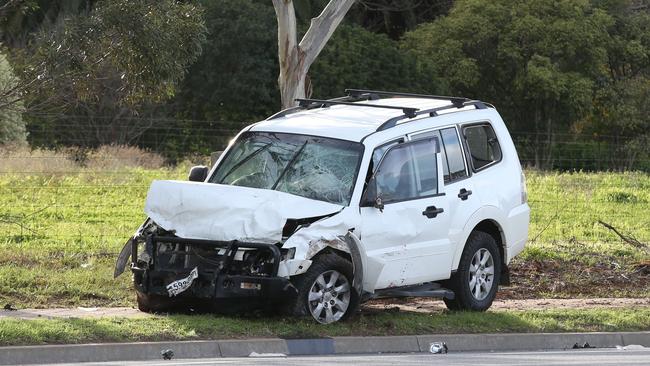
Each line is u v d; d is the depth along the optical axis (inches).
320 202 820.0
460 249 900.0
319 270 807.1
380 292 858.8
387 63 3024.1
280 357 743.1
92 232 1263.5
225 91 2960.1
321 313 817.5
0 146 2113.7
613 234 1467.8
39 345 704.4
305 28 3034.0
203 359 725.3
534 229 1478.8
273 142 879.7
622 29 3432.6
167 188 826.8
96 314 833.5
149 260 819.4
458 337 830.5
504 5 3267.7
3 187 1598.2
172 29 976.3
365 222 826.8
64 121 2433.6
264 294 784.9
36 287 930.7
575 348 868.6
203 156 2413.9
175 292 798.5
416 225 860.6
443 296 891.4
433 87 3105.3
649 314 953.5
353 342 785.6
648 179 2042.3
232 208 800.9
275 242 792.9
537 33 3193.9
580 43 3211.1
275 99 3019.2
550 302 1016.2
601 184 1953.7
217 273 790.5
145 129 2677.2
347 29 3024.1
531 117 3287.4
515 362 744.3
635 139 2930.6
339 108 940.6
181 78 1014.4
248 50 2957.7
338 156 851.4
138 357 721.0
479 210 912.9
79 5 2957.7
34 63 991.6
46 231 1258.6
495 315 904.3
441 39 3253.0
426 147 887.7
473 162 927.0
